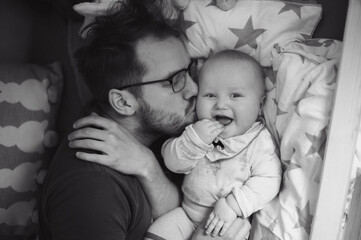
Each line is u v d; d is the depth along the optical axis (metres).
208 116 1.15
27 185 1.38
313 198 1.06
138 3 1.19
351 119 0.97
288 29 1.18
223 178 1.14
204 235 1.12
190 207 1.19
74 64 1.44
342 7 1.16
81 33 1.30
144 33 1.13
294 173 1.08
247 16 1.19
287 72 1.10
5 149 1.32
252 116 1.13
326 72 1.04
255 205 1.10
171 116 1.16
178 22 1.24
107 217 0.99
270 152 1.14
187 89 1.16
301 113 1.05
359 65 0.94
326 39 1.14
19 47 1.54
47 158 1.45
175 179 1.28
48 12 1.52
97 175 1.04
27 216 1.39
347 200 1.09
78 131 1.10
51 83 1.46
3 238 1.38
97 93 1.20
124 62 1.12
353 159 1.00
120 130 1.11
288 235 1.09
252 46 1.21
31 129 1.38
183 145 1.11
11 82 1.37
